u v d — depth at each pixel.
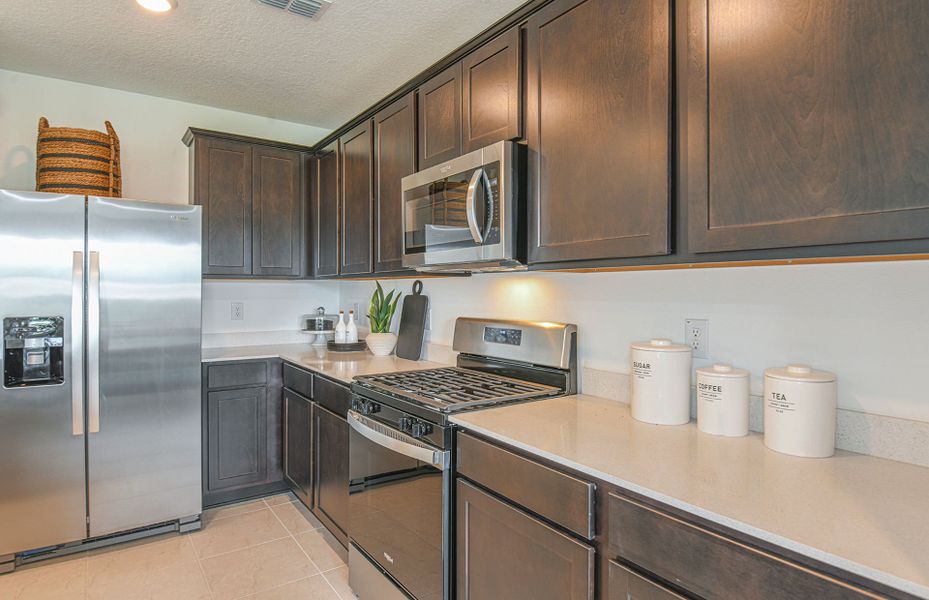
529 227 1.65
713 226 1.16
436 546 1.59
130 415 2.45
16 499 2.21
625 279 1.79
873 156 0.91
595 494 1.12
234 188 3.12
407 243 2.17
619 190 1.37
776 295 1.39
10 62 2.65
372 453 1.96
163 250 2.52
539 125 1.61
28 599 2.02
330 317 3.77
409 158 2.28
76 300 2.29
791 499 0.95
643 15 1.30
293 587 2.14
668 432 1.41
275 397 3.07
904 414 1.17
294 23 2.24
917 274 1.15
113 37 2.37
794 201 1.01
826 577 0.76
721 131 1.14
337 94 3.06
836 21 0.95
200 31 2.30
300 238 3.37
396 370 2.44
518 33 1.69
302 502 2.90
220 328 3.46
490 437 1.42
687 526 0.94
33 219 2.21
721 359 1.52
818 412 1.19
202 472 2.84
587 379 1.90
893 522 0.86
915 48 0.86
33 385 2.23
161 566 2.29
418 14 2.15
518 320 2.16
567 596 1.17
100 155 2.58
